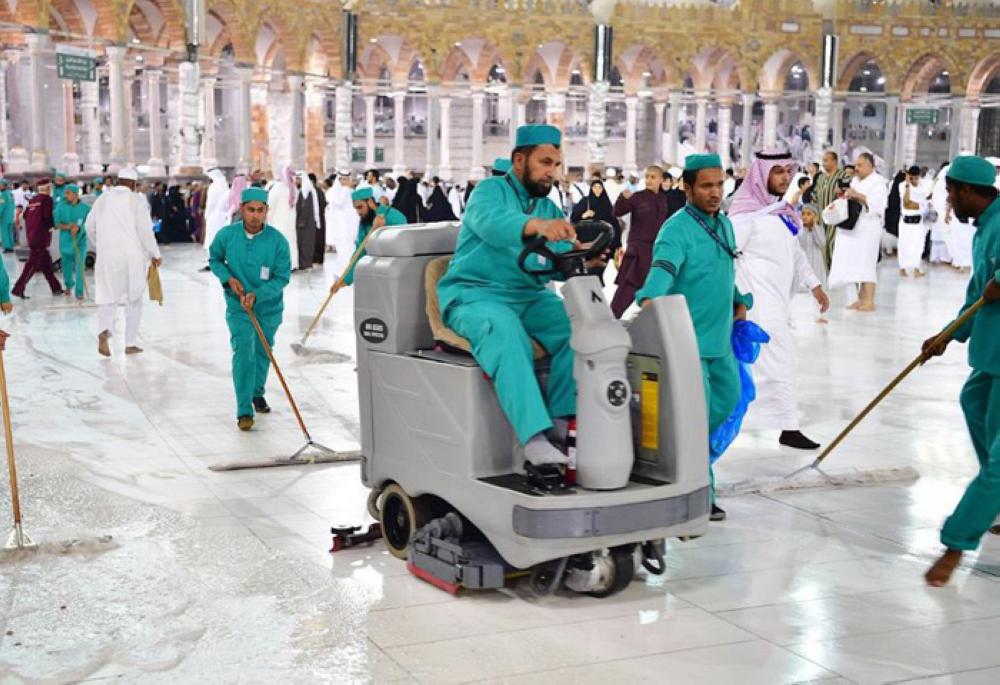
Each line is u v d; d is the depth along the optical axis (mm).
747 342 5641
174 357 10859
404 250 4867
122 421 8016
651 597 4562
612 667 3846
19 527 5094
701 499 4555
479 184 4711
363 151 46625
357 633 4133
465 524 4773
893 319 14000
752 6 42438
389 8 37531
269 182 21047
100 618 4270
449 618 4301
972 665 3885
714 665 3871
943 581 4684
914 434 7730
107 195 10742
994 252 5027
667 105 48906
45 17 25984
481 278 4691
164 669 3799
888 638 4129
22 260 22000
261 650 3967
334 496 6086
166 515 5695
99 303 10781
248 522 5590
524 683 3711
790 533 5465
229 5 30719
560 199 22891
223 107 40250
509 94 40438
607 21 40875
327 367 10312
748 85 43125
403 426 4875
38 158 26312
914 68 43812
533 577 4562
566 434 4617
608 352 4273
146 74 33156
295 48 34000
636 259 12742
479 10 39062
